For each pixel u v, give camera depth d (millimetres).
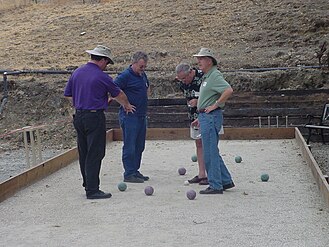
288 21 24547
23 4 33500
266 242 6395
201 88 8609
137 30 26438
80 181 10125
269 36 23797
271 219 7328
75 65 22953
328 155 13969
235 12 26844
